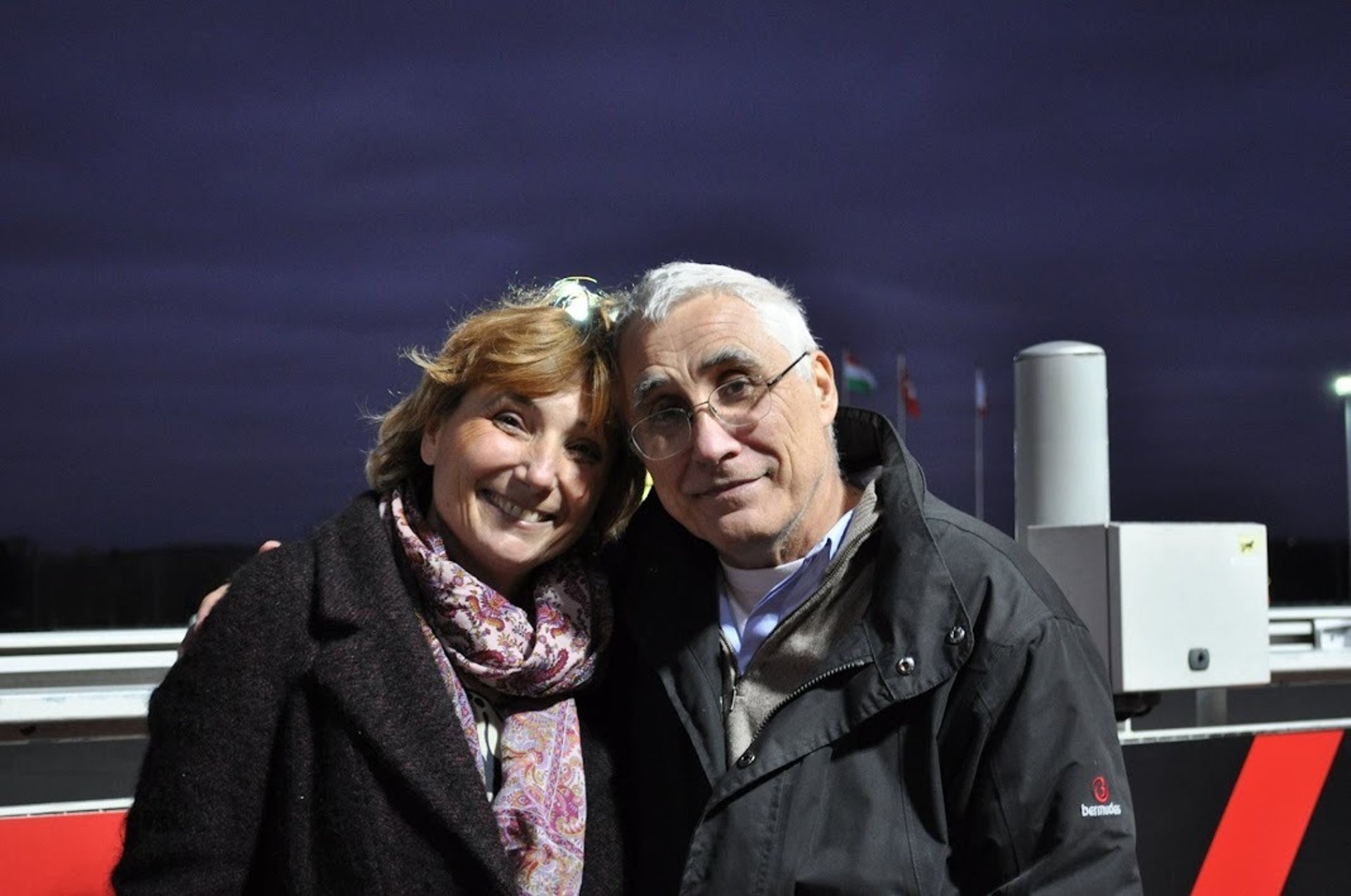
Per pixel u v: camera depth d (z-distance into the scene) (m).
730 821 2.20
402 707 2.27
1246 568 3.89
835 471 2.45
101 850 2.78
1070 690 2.17
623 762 2.45
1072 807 2.12
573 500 2.42
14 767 5.64
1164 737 3.35
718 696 2.35
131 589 45.59
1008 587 2.23
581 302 2.46
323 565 2.35
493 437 2.37
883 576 2.26
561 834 2.30
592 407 2.41
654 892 2.32
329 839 2.21
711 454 2.29
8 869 2.70
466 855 2.21
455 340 2.42
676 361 2.32
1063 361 4.15
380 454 2.53
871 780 2.20
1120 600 3.72
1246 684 3.91
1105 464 4.16
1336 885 3.52
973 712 2.17
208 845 2.16
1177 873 3.33
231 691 2.22
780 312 2.34
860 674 2.21
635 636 2.44
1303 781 3.51
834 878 2.14
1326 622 4.40
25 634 3.14
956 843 2.22
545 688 2.39
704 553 2.49
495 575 2.47
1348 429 22.94
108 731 3.28
